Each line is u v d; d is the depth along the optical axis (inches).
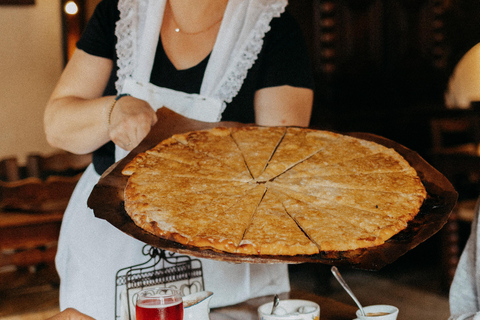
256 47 65.5
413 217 49.4
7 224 131.8
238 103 68.4
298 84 67.2
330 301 58.2
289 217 50.8
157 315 39.3
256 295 63.9
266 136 68.4
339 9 183.0
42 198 142.4
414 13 192.4
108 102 58.0
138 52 64.8
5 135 185.2
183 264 57.8
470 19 199.5
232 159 62.6
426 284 164.7
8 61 183.9
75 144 62.1
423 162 61.4
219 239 44.7
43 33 186.9
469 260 51.2
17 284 150.6
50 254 139.0
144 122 55.4
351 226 48.2
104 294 61.7
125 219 48.2
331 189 56.4
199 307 44.6
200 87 67.1
